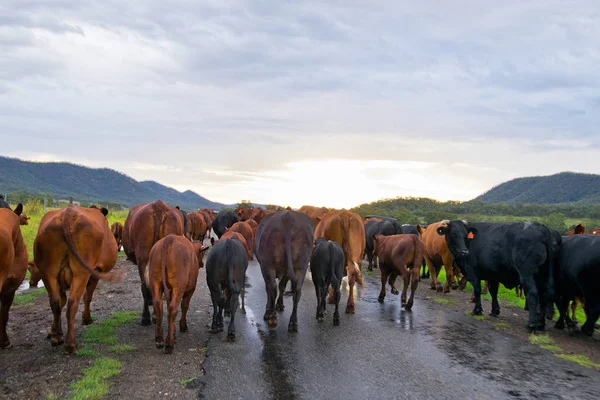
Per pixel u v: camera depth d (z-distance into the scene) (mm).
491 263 10617
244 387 6203
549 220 50406
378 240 12555
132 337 8164
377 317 10398
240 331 8820
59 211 7145
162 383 6195
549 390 6434
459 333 9289
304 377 6637
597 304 9289
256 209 23297
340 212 11141
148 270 7539
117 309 10250
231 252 8297
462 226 11305
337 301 9508
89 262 7066
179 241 7445
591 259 9055
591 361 7734
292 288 9031
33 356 6969
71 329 7020
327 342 8320
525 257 9773
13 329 8453
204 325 9195
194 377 6445
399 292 13758
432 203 75312
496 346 8477
